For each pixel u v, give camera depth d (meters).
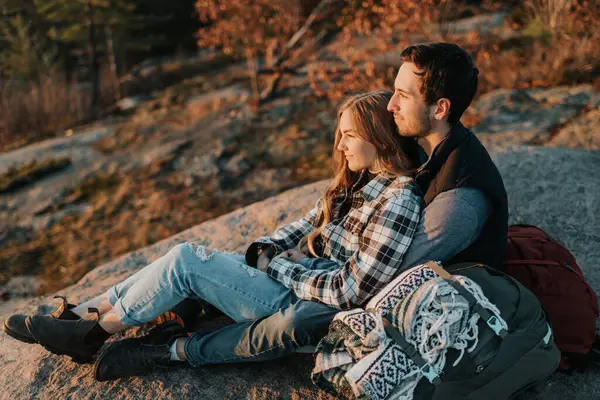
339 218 2.13
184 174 7.07
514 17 9.12
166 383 2.14
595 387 2.02
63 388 2.19
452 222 1.75
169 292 2.04
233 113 8.76
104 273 3.45
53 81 11.80
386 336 1.64
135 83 12.57
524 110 5.85
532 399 1.98
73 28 13.12
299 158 6.96
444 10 7.00
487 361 1.60
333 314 1.90
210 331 2.12
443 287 1.64
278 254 2.18
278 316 1.94
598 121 5.21
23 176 7.71
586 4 7.28
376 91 2.00
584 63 6.65
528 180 3.76
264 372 2.18
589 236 3.10
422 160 2.10
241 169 6.89
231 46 9.09
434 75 1.75
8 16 14.65
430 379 1.58
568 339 1.94
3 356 2.49
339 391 1.72
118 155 8.10
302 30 8.95
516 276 1.99
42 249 5.96
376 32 6.94
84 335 2.09
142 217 6.25
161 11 15.50
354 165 2.02
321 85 8.93
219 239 3.62
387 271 1.80
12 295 5.08
